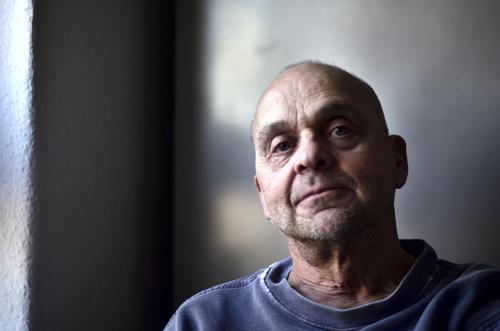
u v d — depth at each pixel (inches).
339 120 39.3
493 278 37.4
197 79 59.0
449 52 50.4
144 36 58.9
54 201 48.2
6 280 46.6
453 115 50.1
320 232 38.0
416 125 51.3
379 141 40.3
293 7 55.8
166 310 60.4
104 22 53.9
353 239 39.0
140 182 57.6
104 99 53.6
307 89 40.3
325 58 54.4
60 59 49.3
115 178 54.6
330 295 41.4
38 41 47.4
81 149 50.9
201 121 58.6
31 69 47.1
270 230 55.2
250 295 43.1
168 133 61.7
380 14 52.7
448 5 50.6
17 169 47.0
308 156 38.2
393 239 41.4
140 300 56.9
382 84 52.4
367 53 53.0
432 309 36.1
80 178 50.8
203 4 59.1
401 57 51.9
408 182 51.4
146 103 58.8
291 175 39.4
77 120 50.7
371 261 40.2
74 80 50.5
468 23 49.9
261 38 56.8
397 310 37.8
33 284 46.2
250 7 57.4
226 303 43.1
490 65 49.1
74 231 49.9
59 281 48.3
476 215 49.2
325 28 54.6
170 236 61.2
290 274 44.1
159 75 60.8
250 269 55.8
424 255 40.0
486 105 49.1
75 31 50.8
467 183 49.5
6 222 46.9
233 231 56.7
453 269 41.0
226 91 57.8
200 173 58.4
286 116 40.1
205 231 57.9
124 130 55.9
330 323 38.3
